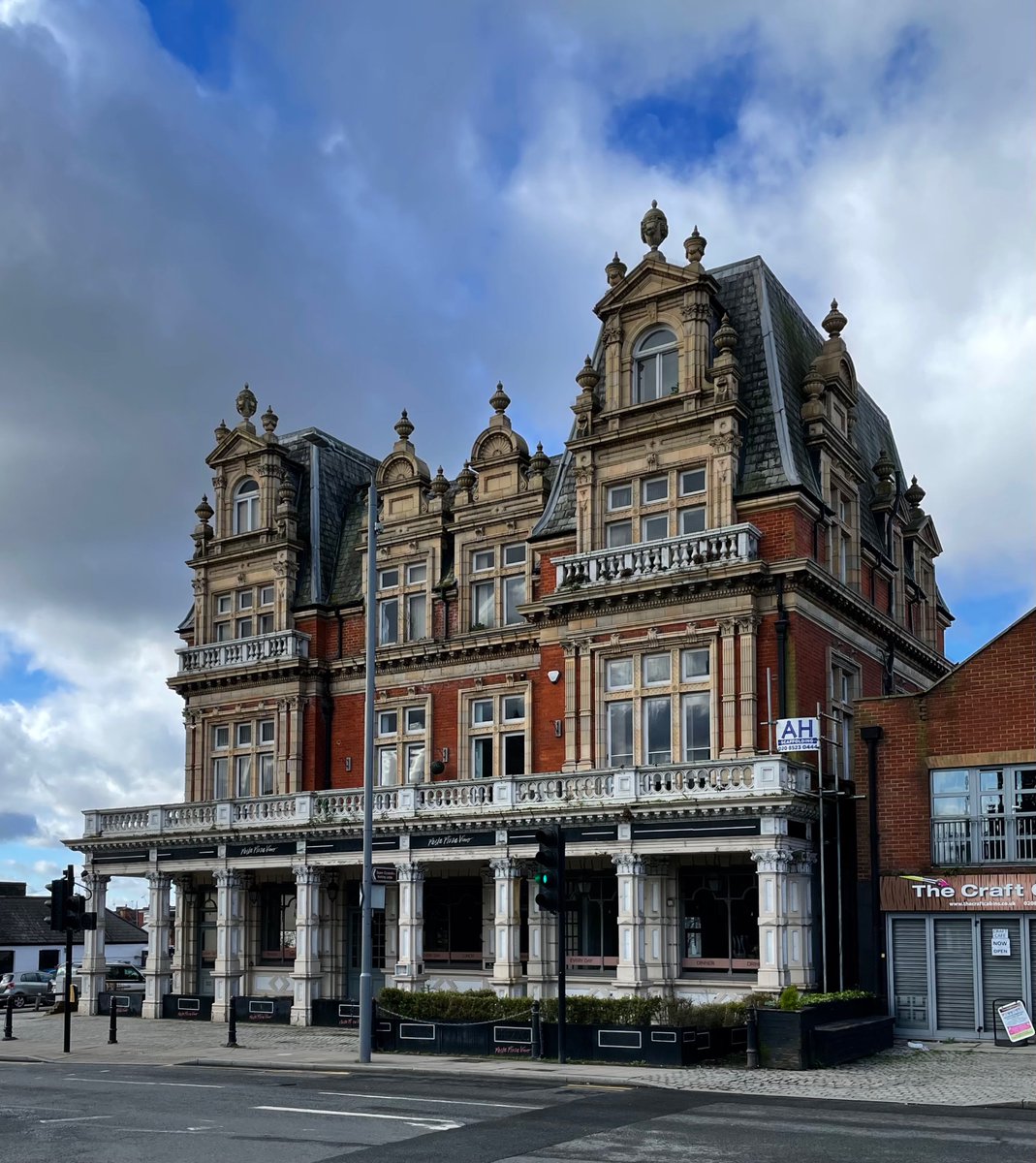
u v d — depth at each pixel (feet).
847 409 116.26
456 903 116.88
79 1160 43.04
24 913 224.33
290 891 127.44
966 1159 41.98
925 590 138.41
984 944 86.43
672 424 105.91
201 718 138.10
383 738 127.24
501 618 120.57
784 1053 72.74
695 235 109.19
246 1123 51.11
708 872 100.22
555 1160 42.16
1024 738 87.45
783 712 97.09
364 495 141.28
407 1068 73.82
